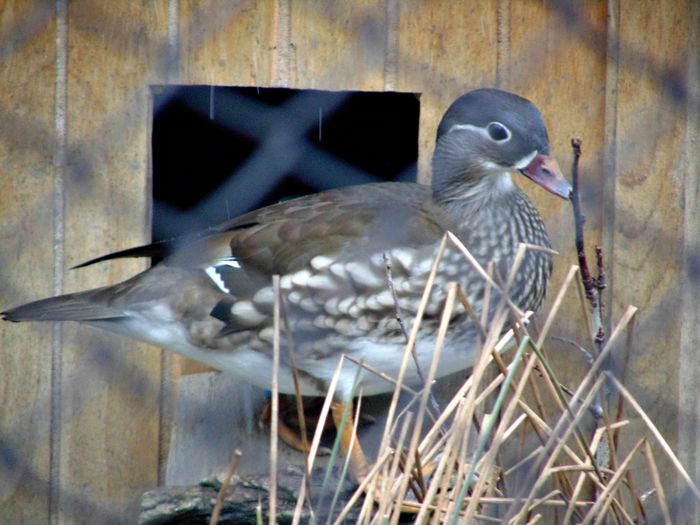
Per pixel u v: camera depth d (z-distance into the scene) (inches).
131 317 209.8
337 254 202.2
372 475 167.8
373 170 304.3
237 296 204.7
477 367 163.9
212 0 220.2
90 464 231.3
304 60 221.8
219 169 316.2
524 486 168.1
